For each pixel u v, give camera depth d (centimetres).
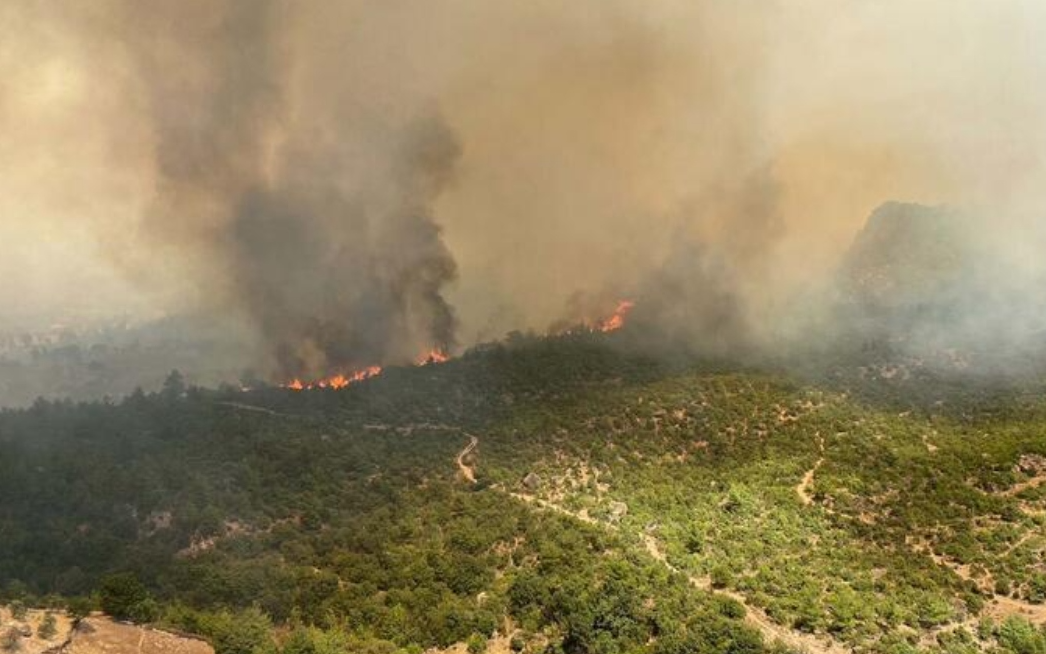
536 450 12388
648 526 9681
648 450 11950
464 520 9788
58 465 10969
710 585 8338
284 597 8119
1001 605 7825
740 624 7344
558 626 7656
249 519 9981
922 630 7506
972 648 7162
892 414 12256
